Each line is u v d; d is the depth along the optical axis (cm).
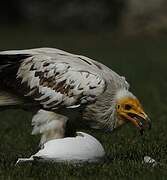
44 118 1322
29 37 6475
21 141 1688
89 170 1198
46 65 1337
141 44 6003
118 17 7250
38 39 6244
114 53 5209
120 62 4531
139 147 1509
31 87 1340
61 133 1313
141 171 1205
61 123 1316
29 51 1370
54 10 7419
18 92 1353
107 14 7281
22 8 7656
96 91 1302
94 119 1331
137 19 6700
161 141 1600
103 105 1319
